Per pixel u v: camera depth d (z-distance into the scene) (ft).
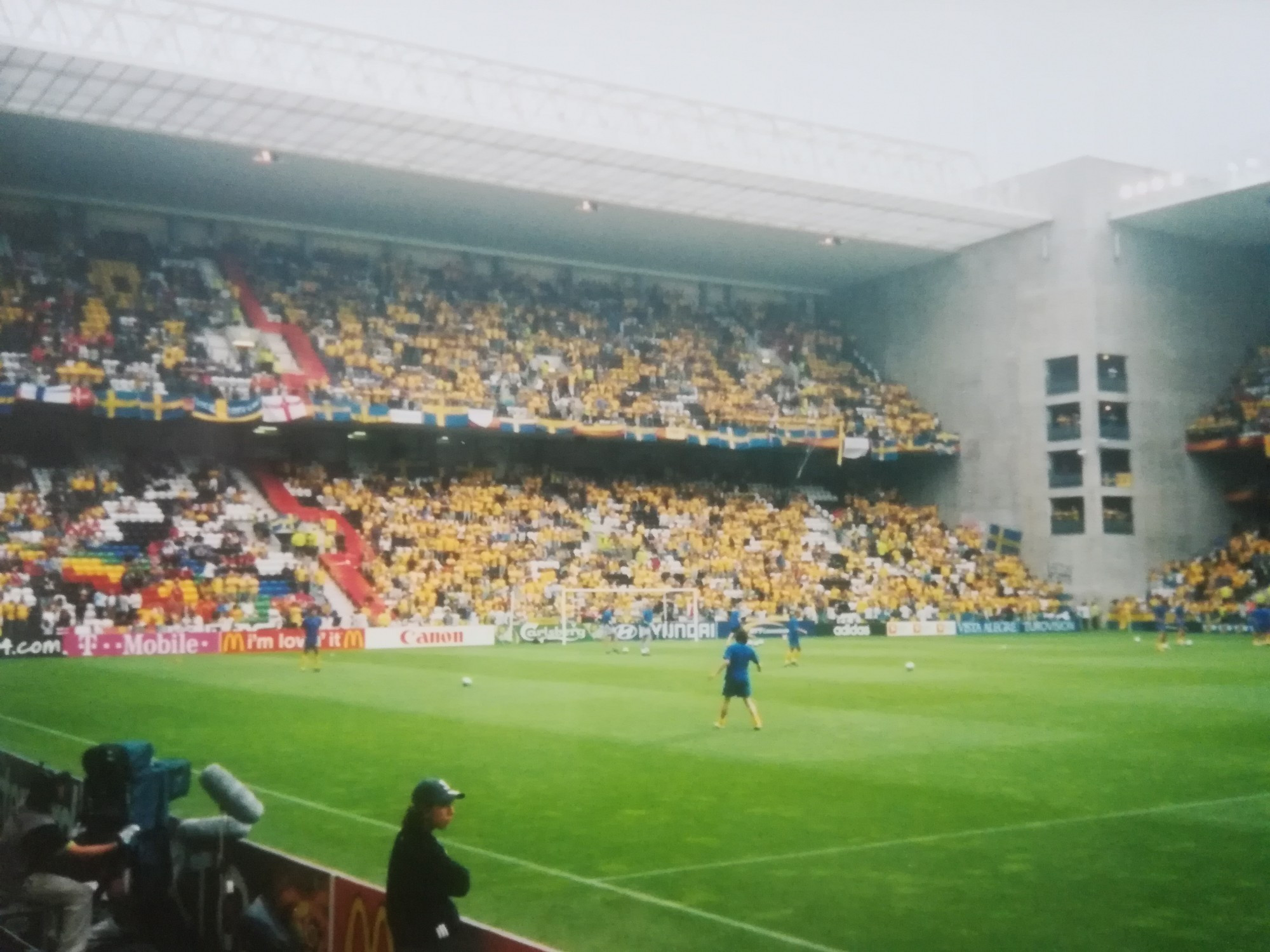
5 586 127.85
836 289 224.53
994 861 35.81
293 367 158.30
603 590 154.61
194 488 152.76
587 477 188.34
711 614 166.50
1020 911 30.71
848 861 35.96
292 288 173.06
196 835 27.48
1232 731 64.59
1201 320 191.42
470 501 168.76
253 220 175.42
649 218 178.19
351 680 97.25
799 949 28.02
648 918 30.55
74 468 148.56
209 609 135.03
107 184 156.97
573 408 171.83
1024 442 190.29
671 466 199.11
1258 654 128.16
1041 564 187.11
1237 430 181.57
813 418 189.26
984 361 196.65
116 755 27.86
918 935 28.78
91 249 161.27
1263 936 28.53
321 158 147.84
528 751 58.29
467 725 67.92
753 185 163.32
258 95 128.57
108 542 139.64
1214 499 190.39
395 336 172.65
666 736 63.31
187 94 127.54
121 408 138.92
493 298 190.70
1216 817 41.98
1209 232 187.83
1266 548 179.01
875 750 57.88
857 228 185.98
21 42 114.32
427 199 166.91
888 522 197.57
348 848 39.19
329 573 148.25
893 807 43.91
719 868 35.40
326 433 171.32
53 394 134.92
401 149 146.92
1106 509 181.68
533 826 41.16
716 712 74.28
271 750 59.11
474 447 182.09
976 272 198.18
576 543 169.78
